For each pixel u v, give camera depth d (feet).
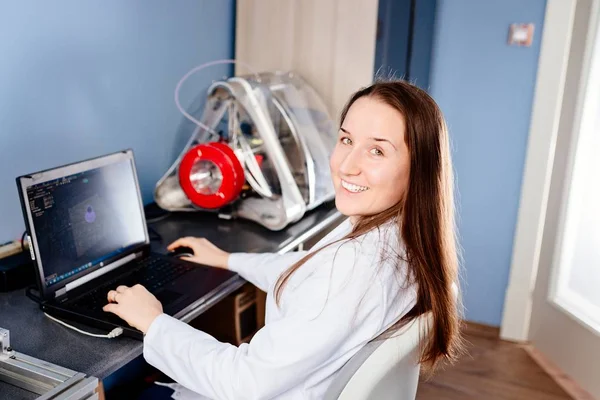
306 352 3.34
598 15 7.30
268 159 6.09
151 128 6.86
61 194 4.41
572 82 7.67
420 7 8.20
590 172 7.73
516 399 7.41
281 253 5.42
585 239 7.86
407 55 8.38
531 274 8.53
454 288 3.69
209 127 6.39
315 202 6.62
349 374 3.13
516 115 8.23
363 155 3.57
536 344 8.54
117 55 6.17
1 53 4.91
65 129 5.68
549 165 8.11
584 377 7.62
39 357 3.71
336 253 3.50
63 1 5.41
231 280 4.97
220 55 8.02
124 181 5.07
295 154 6.58
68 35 5.53
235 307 5.80
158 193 6.48
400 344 3.26
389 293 3.45
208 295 4.64
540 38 7.88
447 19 8.20
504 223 8.64
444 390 7.52
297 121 6.77
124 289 4.26
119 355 3.77
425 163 3.50
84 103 5.85
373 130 3.51
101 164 4.82
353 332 3.43
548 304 8.25
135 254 5.14
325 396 3.18
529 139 8.13
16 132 5.18
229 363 3.52
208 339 3.77
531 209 8.32
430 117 3.51
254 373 3.39
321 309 3.36
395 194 3.61
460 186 8.71
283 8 7.78
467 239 8.86
